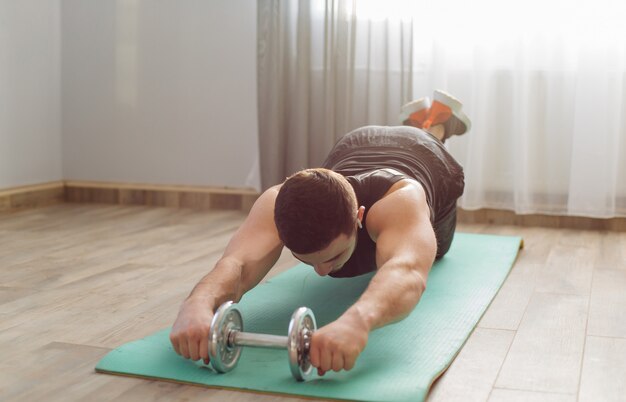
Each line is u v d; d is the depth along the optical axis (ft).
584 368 5.41
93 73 14.03
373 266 6.23
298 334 4.80
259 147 12.85
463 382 5.12
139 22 13.78
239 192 13.41
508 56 11.96
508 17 11.88
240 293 5.74
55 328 6.31
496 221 12.25
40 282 7.93
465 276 8.10
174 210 13.34
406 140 7.29
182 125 13.78
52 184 13.93
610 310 6.98
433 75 12.12
